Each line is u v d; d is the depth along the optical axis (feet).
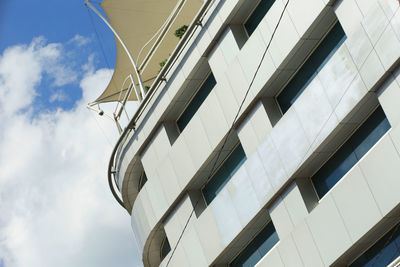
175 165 75.51
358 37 53.47
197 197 75.05
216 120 69.15
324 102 56.49
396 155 49.75
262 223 66.13
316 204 59.41
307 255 57.31
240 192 65.72
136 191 91.20
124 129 84.53
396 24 50.16
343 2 55.93
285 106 64.03
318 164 59.57
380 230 52.85
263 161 62.90
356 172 53.06
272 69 62.34
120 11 99.45
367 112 55.01
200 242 71.51
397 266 47.32
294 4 60.23
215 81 73.61
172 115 78.84
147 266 90.99
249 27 69.10
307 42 60.08
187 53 74.38
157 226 80.38
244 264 69.36
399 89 50.60
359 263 55.98
